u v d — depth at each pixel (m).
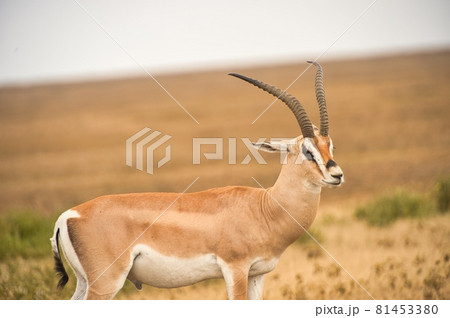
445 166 20.16
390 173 19.50
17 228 9.76
